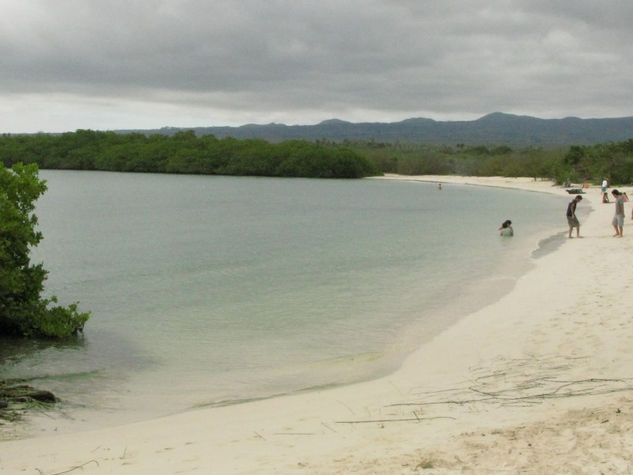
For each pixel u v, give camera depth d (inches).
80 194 2982.3
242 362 446.0
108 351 478.6
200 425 300.0
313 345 486.0
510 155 5177.2
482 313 552.7
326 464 211.2
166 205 2368.4
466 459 204.5
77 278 836.6
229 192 3225.9
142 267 934.4
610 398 277.4
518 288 653.9
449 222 1625.2
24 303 528.1
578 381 322.7
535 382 330.0
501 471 191.5
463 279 750.5
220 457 233.0
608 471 185.2
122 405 355.9
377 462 207.8
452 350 440.5
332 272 852.0
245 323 566.9
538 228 1354.6
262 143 5344.5
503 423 252.2
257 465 216.8
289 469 208.7
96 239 1314.0
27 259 542.9
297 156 4955.7
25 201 545.3
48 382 399.5
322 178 4886.8
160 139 5743.1
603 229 1169.4
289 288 740.0
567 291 602.2
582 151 3208.7
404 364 418.6
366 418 285.0
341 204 2411.4
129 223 1683.1
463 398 310.3
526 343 431.2
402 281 759.7
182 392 380.8
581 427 230.1
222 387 389.4
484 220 1652.3
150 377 412.8
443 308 593.3
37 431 303.4
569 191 2576.3
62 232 1450.5
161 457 240.2
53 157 5541.3
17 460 249.3
